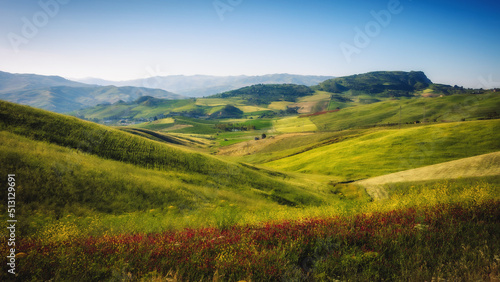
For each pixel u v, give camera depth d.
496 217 7.83
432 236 6.76
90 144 36.16
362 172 62.94
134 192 25.88
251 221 10.80
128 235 9.18
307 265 6.28
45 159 25.64
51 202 20.25
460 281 4.76
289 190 41.97
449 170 39.53
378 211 10.12
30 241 8.14
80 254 6.83
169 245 7.46
